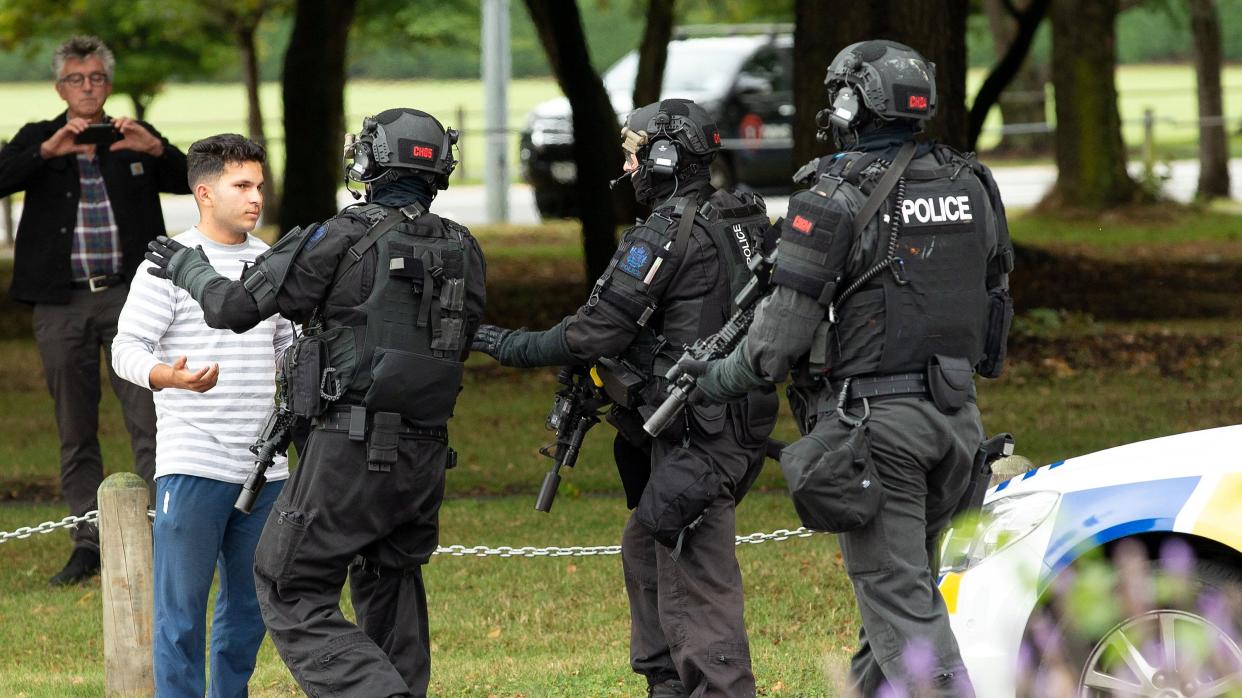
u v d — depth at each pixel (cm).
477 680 2172
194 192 1842
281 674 2252
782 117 8750
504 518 3188
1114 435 3791
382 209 1691
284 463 1864
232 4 8806
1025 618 1689
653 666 1903
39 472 3719
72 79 2709
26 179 2698
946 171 1595
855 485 1537
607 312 1738
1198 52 9494
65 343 2738
